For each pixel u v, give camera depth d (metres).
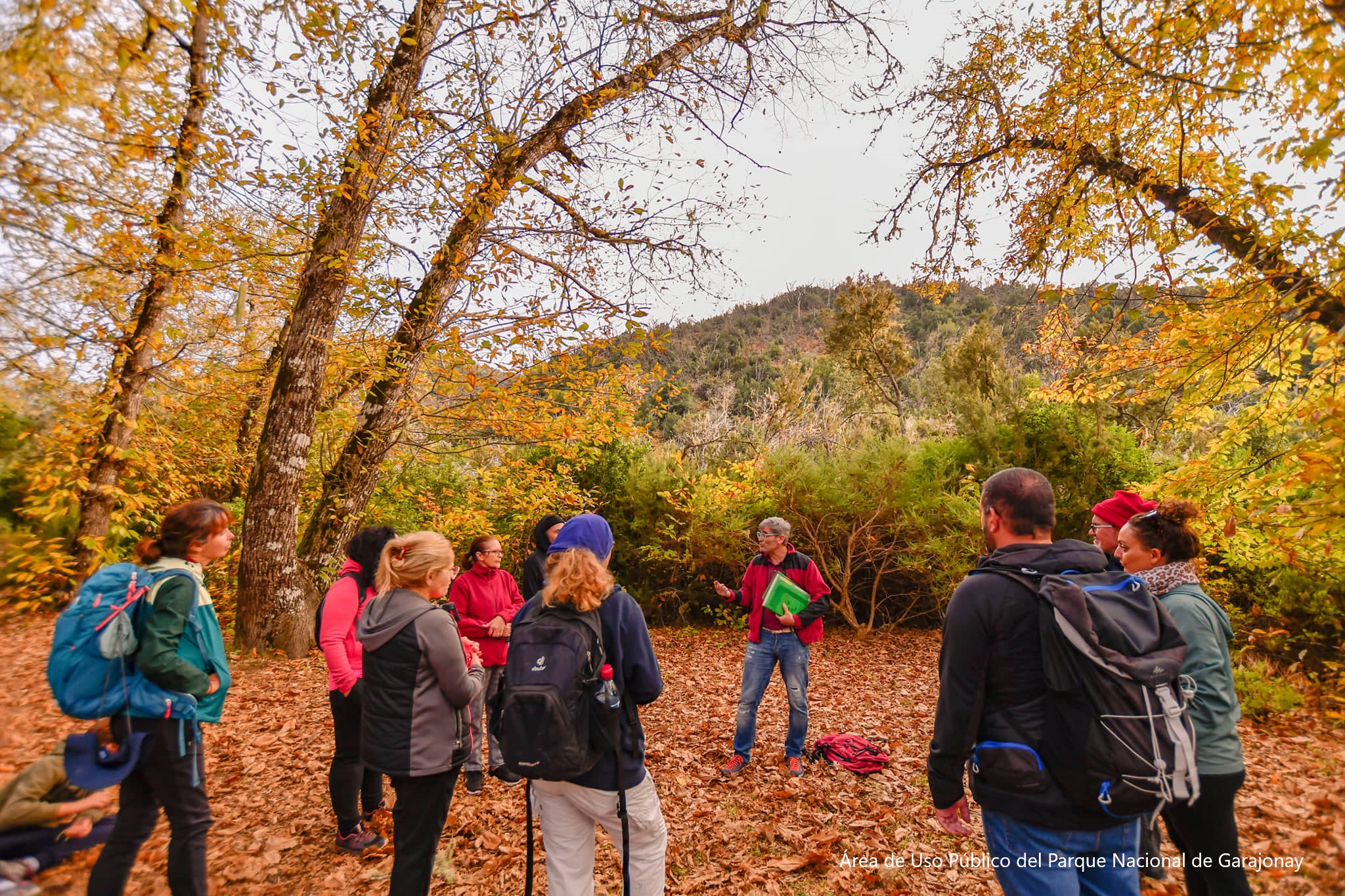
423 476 11.44
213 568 9.74
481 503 10.46
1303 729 5.53
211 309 10.02
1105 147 6.95
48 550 7.57
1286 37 3.92
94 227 6.47
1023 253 7.31
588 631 2.38
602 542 2.58
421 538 2.75
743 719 4.70
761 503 10.28
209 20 5.83
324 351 7.71
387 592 2.70
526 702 2.25
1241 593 7.90
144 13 4.68
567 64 7.68
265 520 7.38
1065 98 6.66
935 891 3.25
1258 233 4.81
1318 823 3.78
